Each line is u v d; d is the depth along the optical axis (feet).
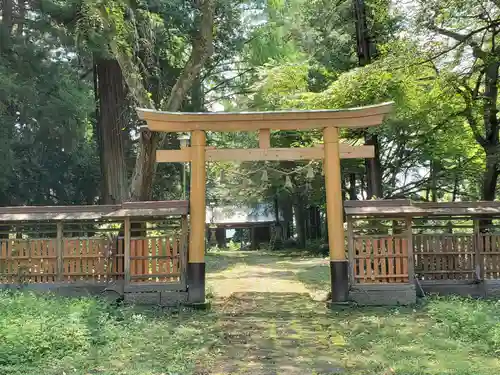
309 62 71.97
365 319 29.01
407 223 34.35
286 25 77.46
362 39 57.67
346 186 96.37
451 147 64.39
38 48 68.69
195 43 48.42
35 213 35.37
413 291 33.53
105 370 19.02
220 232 154.40
